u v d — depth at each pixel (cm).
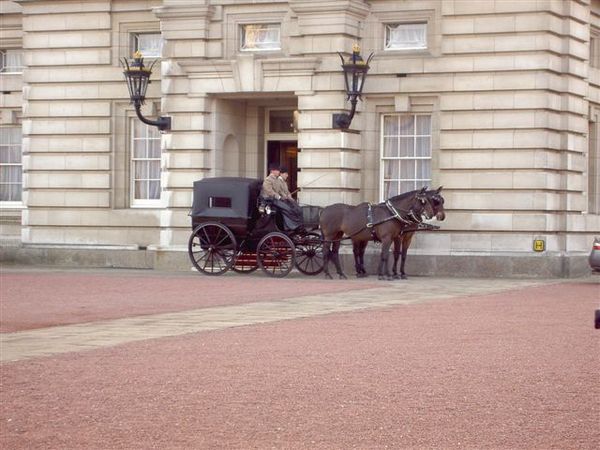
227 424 1432
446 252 3781
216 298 2920
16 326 2377
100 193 4319
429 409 1498
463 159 3781
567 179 3812
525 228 3719
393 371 1766
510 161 3731
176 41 3991
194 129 3975
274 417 1466
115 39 4297
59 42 4356
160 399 1579
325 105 3806
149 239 4244
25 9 4403
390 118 3919
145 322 2428
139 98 3934
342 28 3778
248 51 3950
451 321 2384
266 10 3906
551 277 3688
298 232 3638
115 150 4322
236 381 1697
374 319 2438
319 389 1633
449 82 3788
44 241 4384
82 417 1480
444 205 3794
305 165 3838
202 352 1980
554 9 3719
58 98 4369
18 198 4688
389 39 3900
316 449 1312
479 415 1462
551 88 3731
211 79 3934
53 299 2911
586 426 1402
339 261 3656
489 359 1866
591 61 4209
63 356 1959
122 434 1388
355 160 3862
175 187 4006
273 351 1978
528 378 1692
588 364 1808
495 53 3741
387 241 3509
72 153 4356
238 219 3647
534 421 1427
